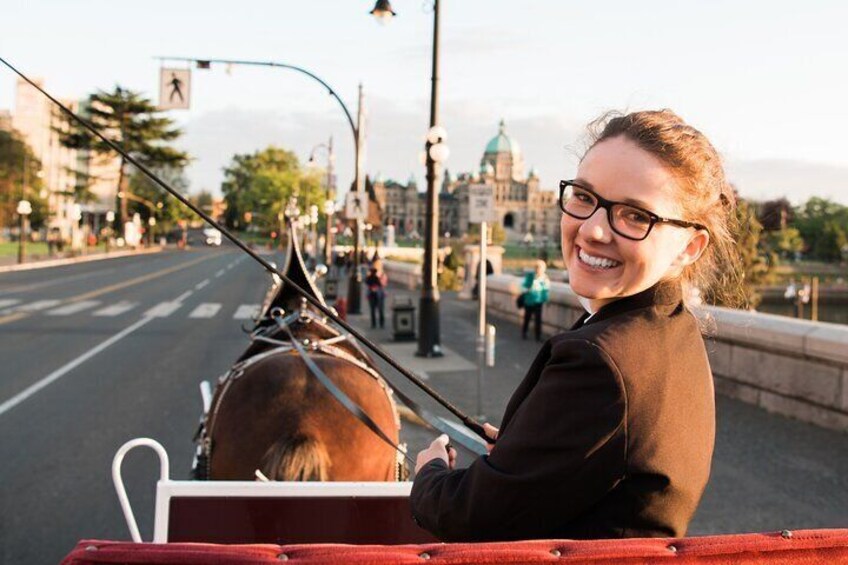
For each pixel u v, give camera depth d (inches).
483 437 108.2
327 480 143.7
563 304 739.4
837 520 260.8
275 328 199.2
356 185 1085.1
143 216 4874.5
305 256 2423.7
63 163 5064.0
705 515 265.6
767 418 402.9
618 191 72.1
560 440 64.1
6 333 786.2
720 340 462.9
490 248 1278.3
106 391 499.8
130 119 3390.7
